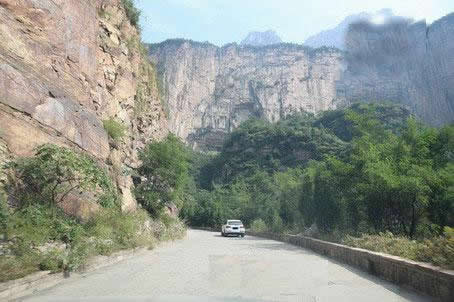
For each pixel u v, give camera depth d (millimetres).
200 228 76625
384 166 18781
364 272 12328
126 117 26281
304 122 153000
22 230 10109
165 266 12891
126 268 12320
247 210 63875
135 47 29344
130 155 27094
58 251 10258
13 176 12469
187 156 30203
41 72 15977
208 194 99625
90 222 15211
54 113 15547
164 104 40219
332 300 7742
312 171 28859
